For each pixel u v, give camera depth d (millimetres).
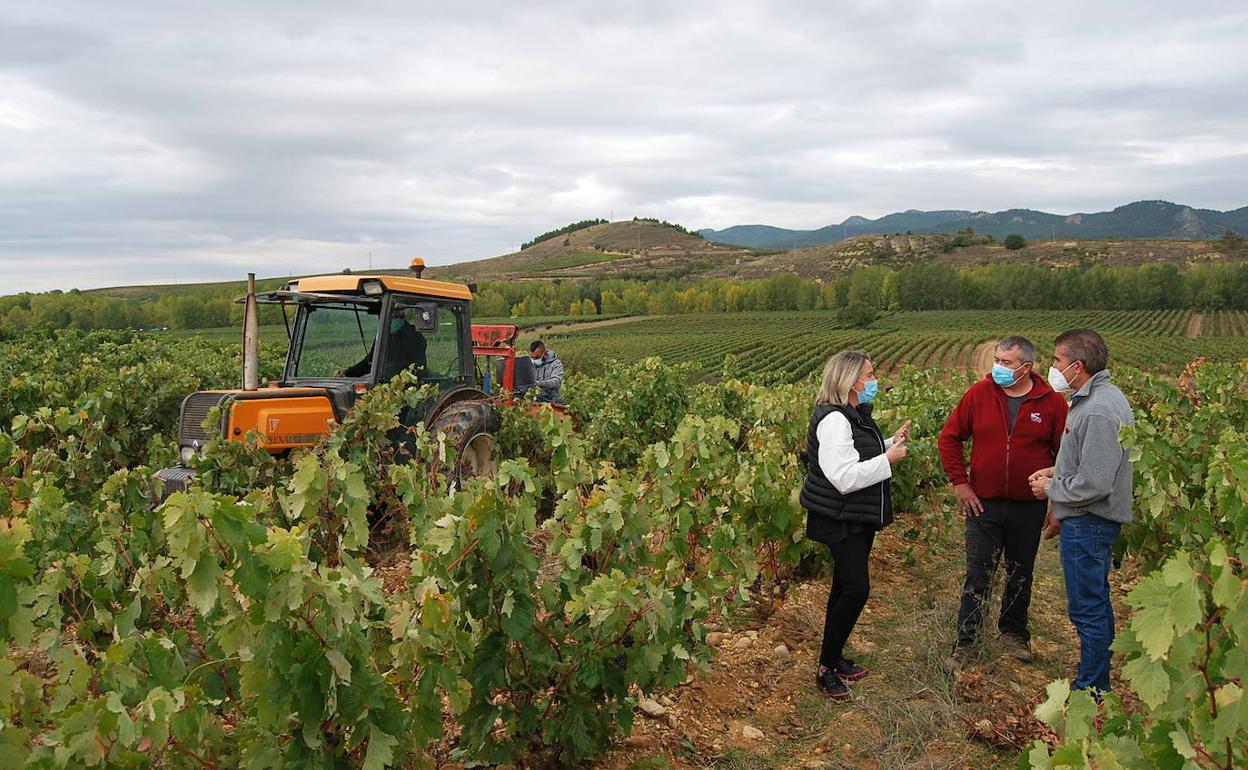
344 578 2906
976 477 4723
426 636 2801
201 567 2479
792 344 65688
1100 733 2506
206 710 2627
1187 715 2139
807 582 6203
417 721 2844
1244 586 1896
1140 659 2115
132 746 2230
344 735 2734
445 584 3145
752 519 5414
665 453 4371
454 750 3473
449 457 5164
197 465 5965
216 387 13164
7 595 2215
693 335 76625
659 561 4504
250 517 2480
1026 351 4551
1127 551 6156
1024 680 4539
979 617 4668
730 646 4961
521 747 3365
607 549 3803
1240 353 56750
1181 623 1954
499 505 3254
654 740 3799
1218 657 2096
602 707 3506
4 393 10055
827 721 4094
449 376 7930
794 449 7406
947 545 7426
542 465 8273
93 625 3619
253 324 6789
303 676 2484
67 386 11336
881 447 4289
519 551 3289
